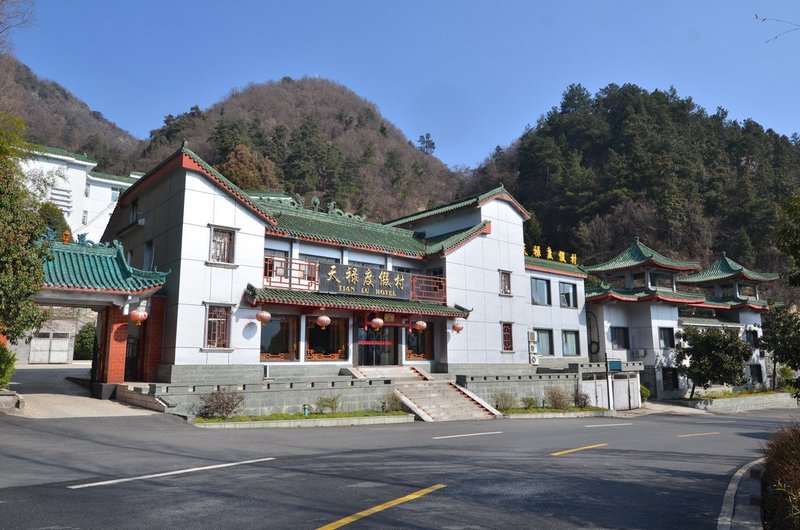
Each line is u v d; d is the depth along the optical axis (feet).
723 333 109.09
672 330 118.93
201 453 34.73
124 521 20.02
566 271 109.29
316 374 73.26
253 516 20.88
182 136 284.20
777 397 122.11
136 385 57.62
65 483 25.70
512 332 94.07
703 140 248.52
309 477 27.96
